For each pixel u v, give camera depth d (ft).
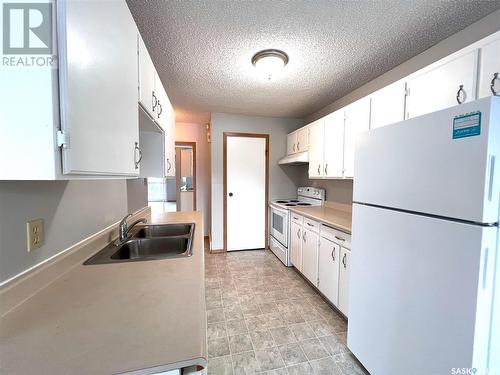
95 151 2.26
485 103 2.49
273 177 12.65
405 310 3.54
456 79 4.04
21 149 1.71
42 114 1.72
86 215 4.05
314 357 5.11
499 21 4.36
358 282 4.61
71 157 1.86
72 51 1.87
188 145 14.53
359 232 4.58
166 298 2.61
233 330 6.01
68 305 2.46
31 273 2.68
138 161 3.59
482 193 2.54
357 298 4.65
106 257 3.96
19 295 2.47
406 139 3.51
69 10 1.83
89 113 2.15
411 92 4.95
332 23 4.78
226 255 11.83
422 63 5.87
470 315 2.67
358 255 4.61
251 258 11.40
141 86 3.88
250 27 4.93
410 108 4.97
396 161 3.70
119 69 2.87
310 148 9.64
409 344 3.48
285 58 6.07
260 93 8.80
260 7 4.34
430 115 3.12
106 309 2.39
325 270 7.23
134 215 6.80
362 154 4.50
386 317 3.92
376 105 5.95
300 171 12.85
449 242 2.89
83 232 3.94
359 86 8.07
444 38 5.28
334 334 5.87
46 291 2.76
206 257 11.53
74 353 1.80
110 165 2.60
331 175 8.04
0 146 1.70
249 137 12.21
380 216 4.03
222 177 12.03
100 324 2.15
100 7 2.39
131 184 6.63
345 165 7.27
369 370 4.32
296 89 8.38
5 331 2.04
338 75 7.20
